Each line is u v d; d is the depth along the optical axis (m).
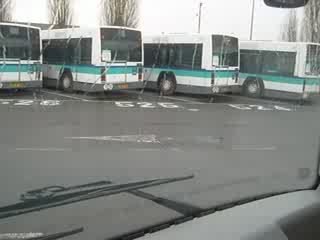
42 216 1.76
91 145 2.33
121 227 1.89
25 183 1.87
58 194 1.85
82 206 1.88
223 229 2.02
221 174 2.59
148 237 1.88
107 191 1.96
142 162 2.41
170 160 2.56
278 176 2.76
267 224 2.14
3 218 1.67
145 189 2.13
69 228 1.78
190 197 2.23
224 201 2.31
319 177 2.86
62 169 2.05
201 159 2.72
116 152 2.42
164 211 2.06
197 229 1.99
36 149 2.05
